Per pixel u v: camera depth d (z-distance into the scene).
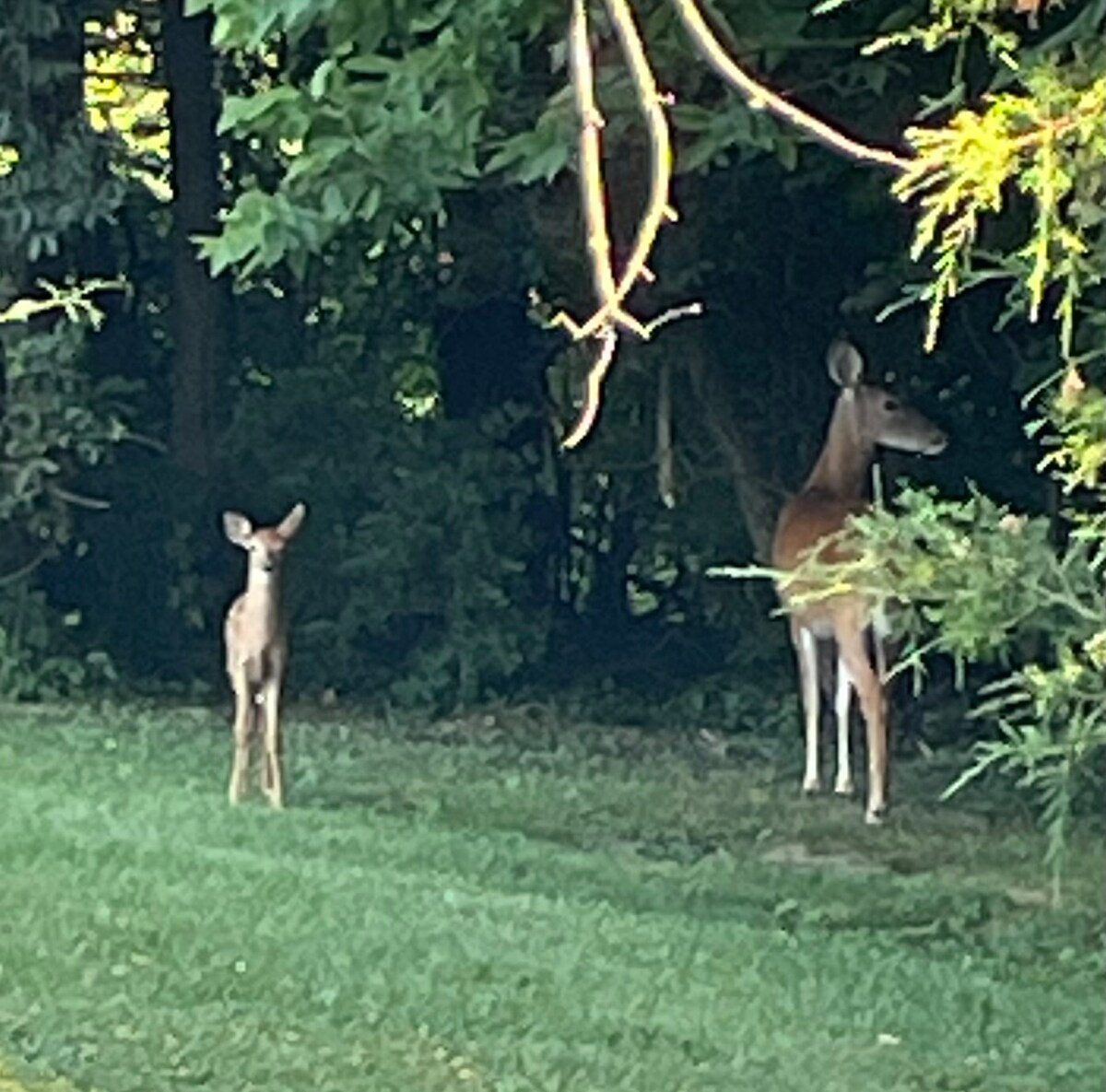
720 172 16.47
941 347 17.73
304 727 17.59
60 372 18.36
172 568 19.55
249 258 13.07
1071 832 14.25
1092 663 9.29
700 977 10.30
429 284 19.58
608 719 18.77
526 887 12.05
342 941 10.51
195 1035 9.17
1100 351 9.27
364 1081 8.72
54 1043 8.99
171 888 11.34
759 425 18.16
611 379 18.48
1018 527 9.31
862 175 15.48
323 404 19.67
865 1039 9.55
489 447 19.53
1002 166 6.50
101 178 18.27
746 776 16.12
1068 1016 9.98
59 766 14.82
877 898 12.31
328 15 11.66
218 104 19.80
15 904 10.94
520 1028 9.43
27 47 17.97
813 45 11.36
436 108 11.78
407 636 19.58
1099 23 8.02
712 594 19.33
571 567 19.81
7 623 18.39
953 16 8.33
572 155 11.38
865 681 14.61
